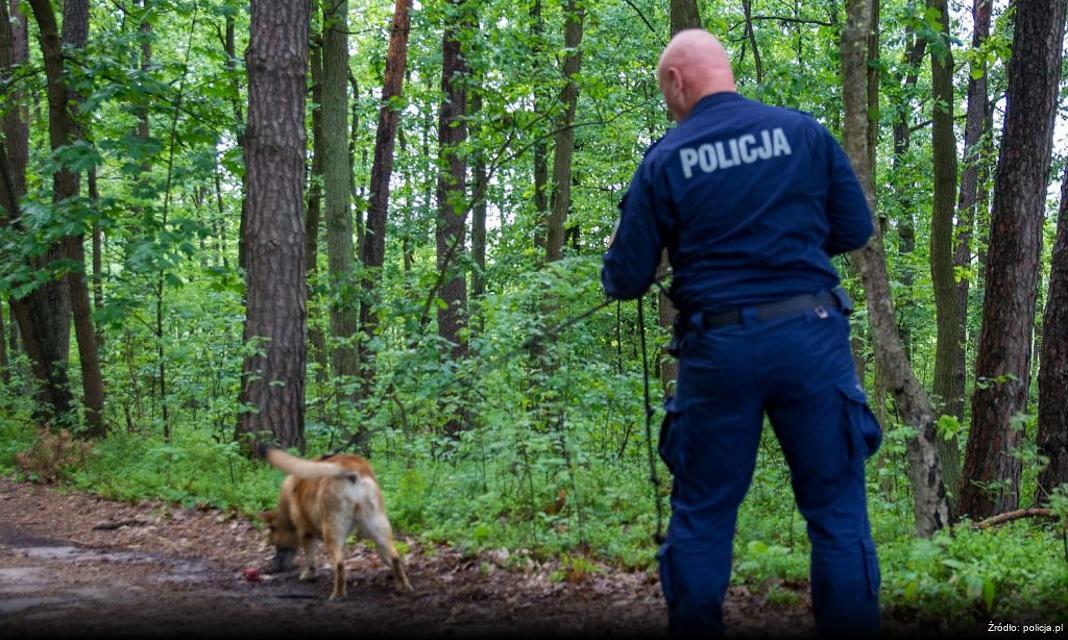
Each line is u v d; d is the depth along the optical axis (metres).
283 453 5.45
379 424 9.43
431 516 7.48
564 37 17.33
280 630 4.70
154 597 5.54
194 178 11.80
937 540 5.52
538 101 14.87
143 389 15.03
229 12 12.45
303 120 10.77
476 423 9.00
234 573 6.37
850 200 3.45
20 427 12.99
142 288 12.41
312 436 10.90
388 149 15.68
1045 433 9.12
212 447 10.06
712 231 3.30
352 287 13.07
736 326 3.22
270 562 6.62
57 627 4.70
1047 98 9.11
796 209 3.32
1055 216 19.77
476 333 9.63
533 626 4.71
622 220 3.49
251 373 10.32
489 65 14.74
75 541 7.60
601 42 16.17
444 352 10.02
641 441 9.45
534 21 16.03
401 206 20.25
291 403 10.47
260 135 10.52
